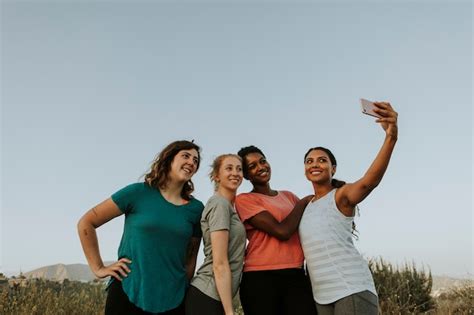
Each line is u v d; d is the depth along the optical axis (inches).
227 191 148.3
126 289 128.1
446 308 339.3
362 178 131.0
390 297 339.6
